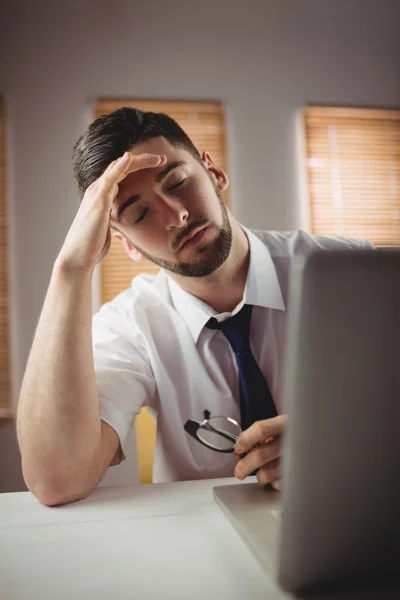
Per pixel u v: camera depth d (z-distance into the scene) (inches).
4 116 93.4
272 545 15.4
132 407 32.5
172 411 39.5
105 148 36.4
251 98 101.6
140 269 95.0
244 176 99.8
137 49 98.4
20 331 91.4
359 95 106.1
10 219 92.4
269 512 19.2
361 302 11.2
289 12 104.2
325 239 47.9
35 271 92.4
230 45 101.7
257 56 102.6
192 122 99.0
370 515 12.3
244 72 101.9
